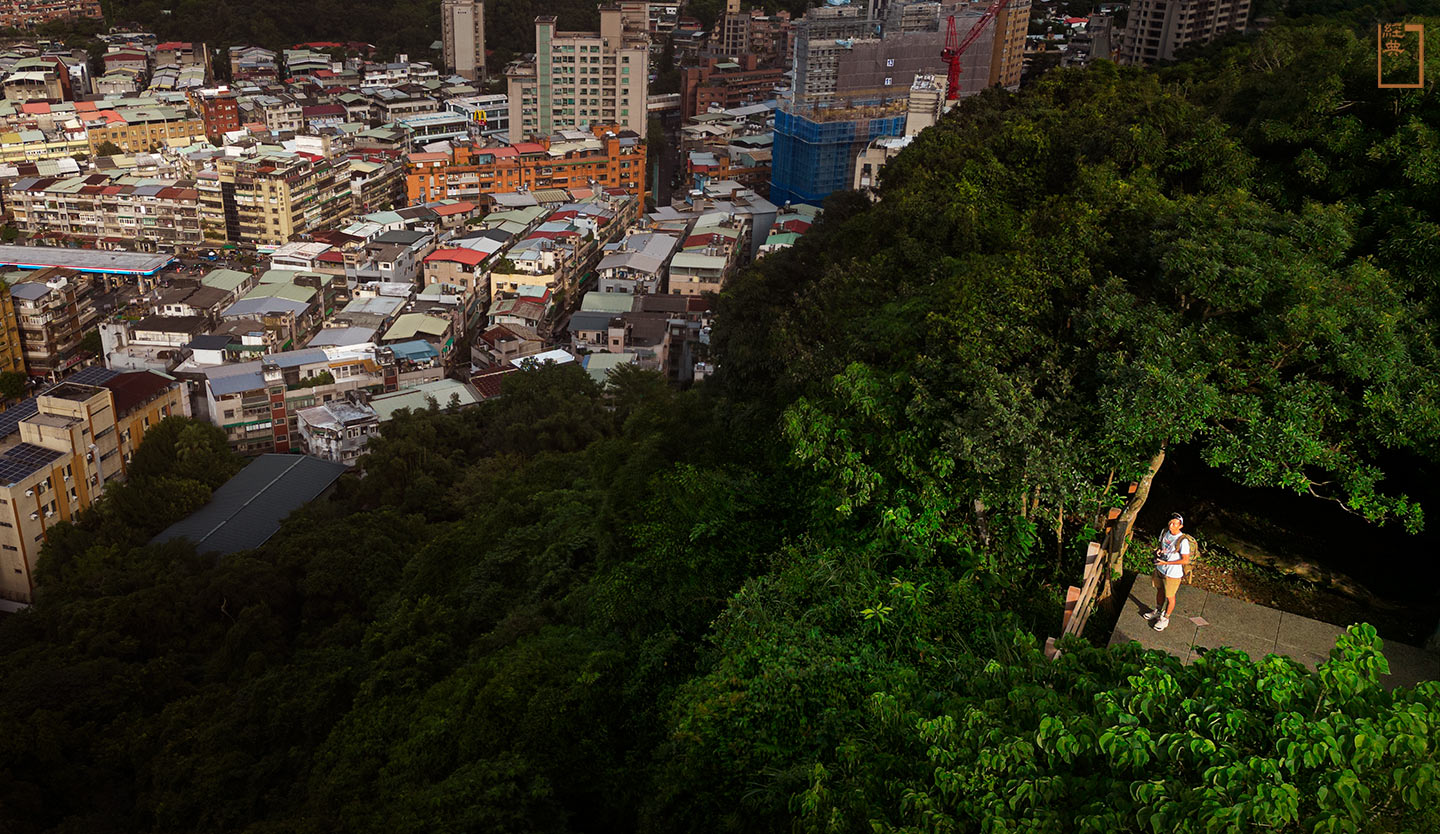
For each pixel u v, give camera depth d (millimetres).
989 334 28797
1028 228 37094
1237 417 25922
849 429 29578
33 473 79688
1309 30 55531
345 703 49250
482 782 31500
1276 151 39875
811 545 30078
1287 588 29688
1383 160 34844
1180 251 27656
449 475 83938
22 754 48812
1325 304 26359
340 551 66375
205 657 60938
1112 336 28078
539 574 49625
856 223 56656
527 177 179875
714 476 35156
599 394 98625
